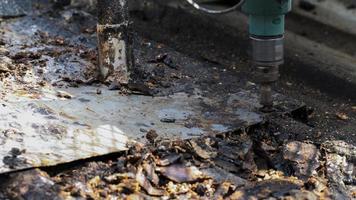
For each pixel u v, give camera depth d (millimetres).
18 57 6082
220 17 8141
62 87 5578
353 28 8086
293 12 8609
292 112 5523
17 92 5367
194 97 5617
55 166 4340
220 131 5000
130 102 5402
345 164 4871
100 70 5723
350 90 6527
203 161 4668
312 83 6758
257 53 5145
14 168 4227
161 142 4730
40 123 4859
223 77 6125
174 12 8031
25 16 7301
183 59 6492
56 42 6582
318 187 4535
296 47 7570
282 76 6891
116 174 4367
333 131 5453
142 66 6160
